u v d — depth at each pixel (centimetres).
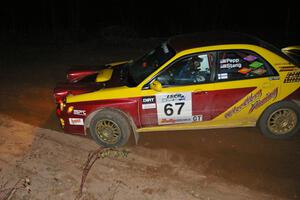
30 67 920
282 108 490
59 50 1125
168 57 476
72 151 498
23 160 476
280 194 401
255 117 497
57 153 493
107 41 1234
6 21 1789
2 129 559
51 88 744
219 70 470
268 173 437
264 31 1587
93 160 475
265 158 468
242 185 418
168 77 471
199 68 471
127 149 501
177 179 432
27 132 550
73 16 1805
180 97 473
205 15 2012
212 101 477
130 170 452
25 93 718
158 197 402
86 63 946
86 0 2139
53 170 455
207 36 522
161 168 454
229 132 538
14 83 786
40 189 420
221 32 543
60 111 513
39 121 589
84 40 1311
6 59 1016
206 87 470
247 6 2070
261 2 2094
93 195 409
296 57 525
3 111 629
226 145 502
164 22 1994
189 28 1888
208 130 545
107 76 537
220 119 493
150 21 2022
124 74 521
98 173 447
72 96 504
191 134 535
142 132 545
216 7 1992
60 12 1928
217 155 479
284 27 1688
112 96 479
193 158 474
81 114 494
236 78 473
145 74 486
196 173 442
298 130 505
